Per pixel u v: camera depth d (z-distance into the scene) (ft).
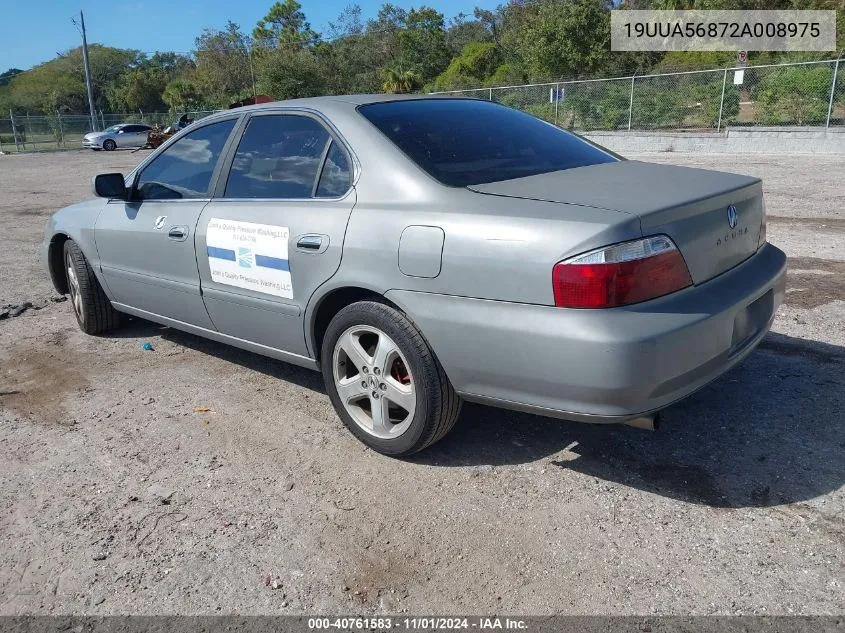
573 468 10.42
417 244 9.61
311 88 153.79
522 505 9.58
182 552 8.95
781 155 58.13
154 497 10.18
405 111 11.71
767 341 14.79
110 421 12.69
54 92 265.54
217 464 11.03
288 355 12.26
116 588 8.36
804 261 21.50
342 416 11.39
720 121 66.95
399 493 10.02
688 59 119.65
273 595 8.14
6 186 57.21
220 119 13.60
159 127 122.72
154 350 16.26
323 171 11.32
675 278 8.77
